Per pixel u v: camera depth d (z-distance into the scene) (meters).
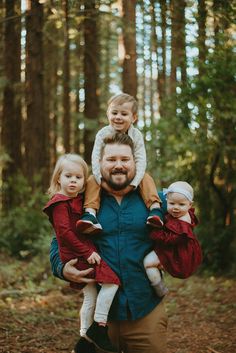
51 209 3.21
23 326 6.11
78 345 3.15
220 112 8.62
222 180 10.29
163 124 9.52
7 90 14.13
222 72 8.30
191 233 3.18
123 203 3.23
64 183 3.18
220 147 9.20
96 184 3.24
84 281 3.09
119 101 3.58
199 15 7.78
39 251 10.69
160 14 8.38
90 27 13.31
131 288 3.14
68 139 19.09
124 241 3.17
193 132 9.15
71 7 8.48
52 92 19.41
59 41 12.50
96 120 13.77
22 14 11.19
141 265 3.18
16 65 13.48
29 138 12.88
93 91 13.99
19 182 12.64
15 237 11.52
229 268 9.86
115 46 20.44
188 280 9.36
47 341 5.67
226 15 7.54
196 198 10.39
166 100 9.85
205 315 7.09
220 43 8.28
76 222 3.17
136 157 3.33
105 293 3.09
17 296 7.55
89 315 3.23
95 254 3.09
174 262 3.17
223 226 10.28
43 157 13.05
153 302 3.23
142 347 3.20
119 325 3.23
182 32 8.22
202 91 8.58
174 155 9.98
